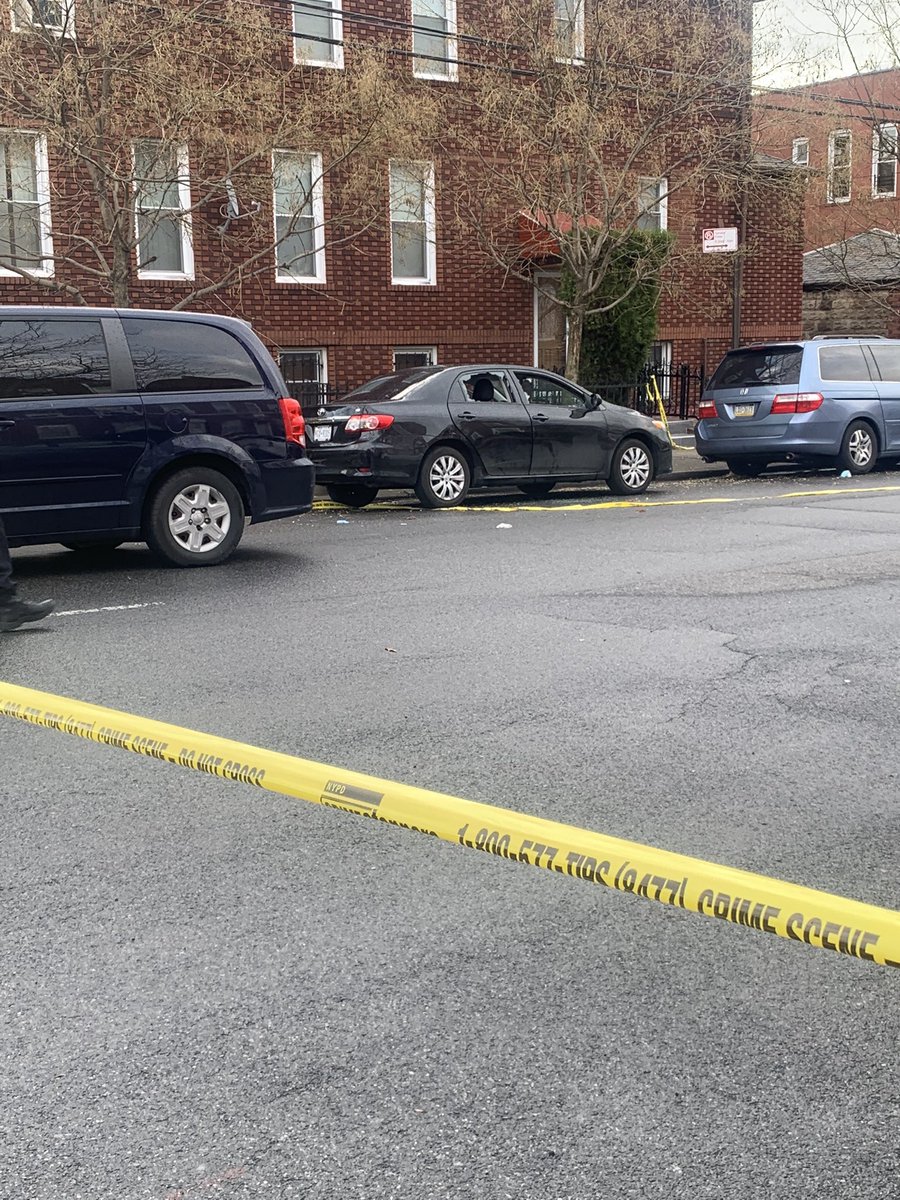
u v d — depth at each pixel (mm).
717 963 3270
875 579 8789
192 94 14273
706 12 18719
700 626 7277
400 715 5484
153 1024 2961
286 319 20516
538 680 6070
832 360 16891
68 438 8703
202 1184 2377
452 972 3211
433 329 21906
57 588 8547
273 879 3793
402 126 16750
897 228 25234
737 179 20406
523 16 18375
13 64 14250
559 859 3066
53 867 3881
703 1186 2354
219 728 5289
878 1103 2627
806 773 4734
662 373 22844
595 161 18156
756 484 16266
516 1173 2396
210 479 9383
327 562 9648
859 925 2588
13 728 5348
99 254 15055
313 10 17953
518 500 14469
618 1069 2754
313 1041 2877
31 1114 2605
